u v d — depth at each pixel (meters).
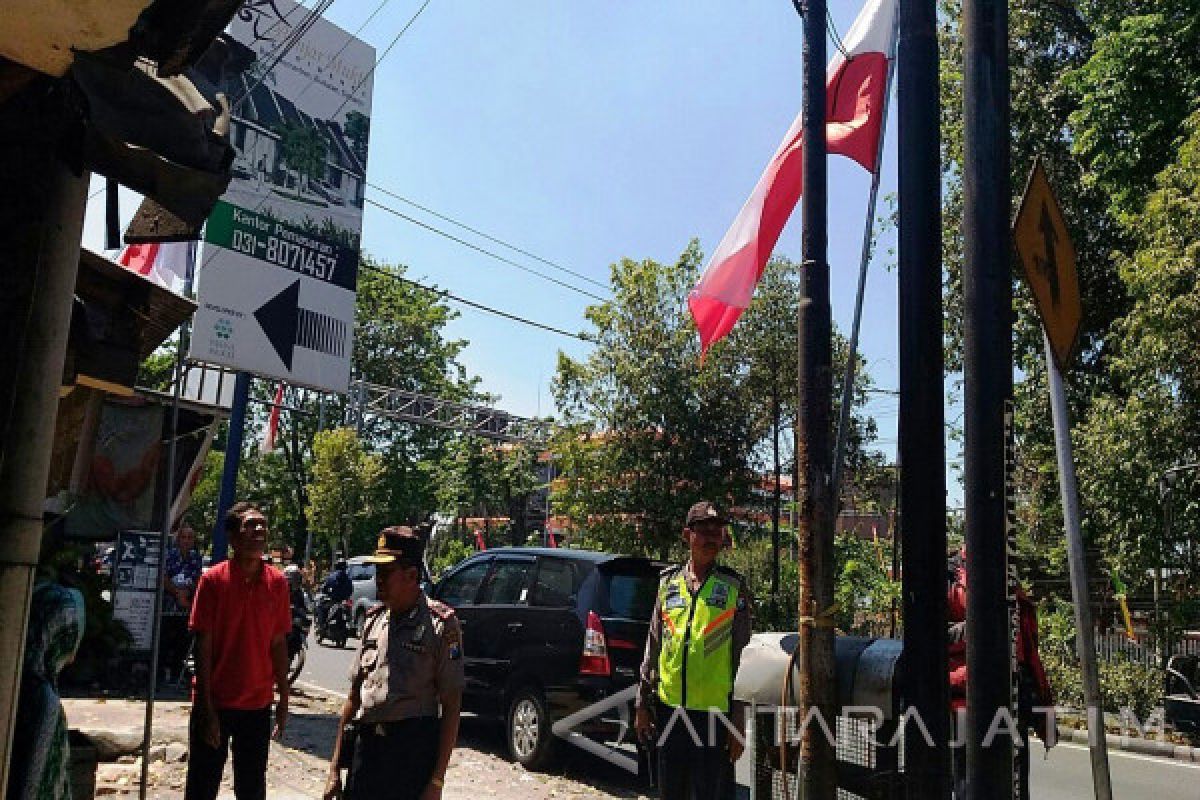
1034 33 19.27
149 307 5.43
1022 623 6.34
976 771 3.88
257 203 12.89
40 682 3.38
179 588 12.11
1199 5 15.59
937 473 4.28
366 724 4.37
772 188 6.34
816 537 4.67
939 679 4.19
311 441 45.31
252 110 12.96
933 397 4.30
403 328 47.94
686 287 21.80
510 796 7.66
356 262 14.18
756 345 23.59
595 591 8.70
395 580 4.41
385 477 38.88
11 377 3.18
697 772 5.31
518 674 9.00
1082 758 11.36
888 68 6.11
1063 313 4.50
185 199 3.36
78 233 3.35
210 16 3.20
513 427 35.84
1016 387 19.70
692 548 5.61
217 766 5.20
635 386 21.45
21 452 3.17
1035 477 19.73
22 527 3.14
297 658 12.55
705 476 21.48
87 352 4.85
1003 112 4.17
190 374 13.11
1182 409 13.88
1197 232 13.41
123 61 3.17
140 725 8.79
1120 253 15.48
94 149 3.22
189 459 12.40
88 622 10.73
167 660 12.11
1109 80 16.64
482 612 9.72
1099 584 18.06
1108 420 14.92
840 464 5.02
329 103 13.99
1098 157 16.94
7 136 3.27
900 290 4.41
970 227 4.13
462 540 44.06
